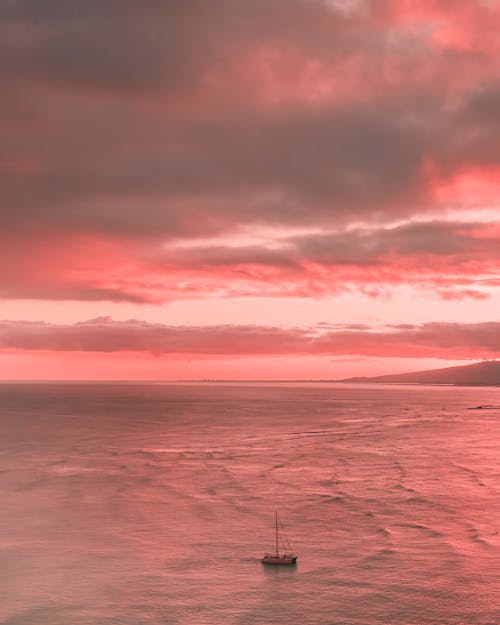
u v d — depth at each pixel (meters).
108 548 76.81
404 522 87.31
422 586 65.50
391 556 73.81
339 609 60.75
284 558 71.31
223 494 104.69
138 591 64.62
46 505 96.94
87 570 70.00
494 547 76.88
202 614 59.94
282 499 100.88
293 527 85.12
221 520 88.62
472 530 83.62
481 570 69.69
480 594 63.75
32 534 82.12
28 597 63.38
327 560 72.69
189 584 66.31
